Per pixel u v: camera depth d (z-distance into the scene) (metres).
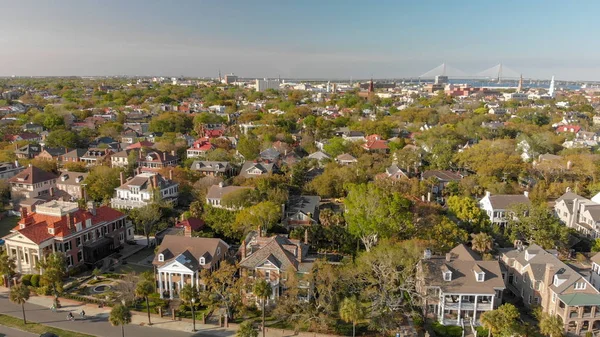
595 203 112.81
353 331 67.50
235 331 70.12
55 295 77.81
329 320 69.62
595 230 105.00
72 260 90.81
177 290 79.75
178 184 134.88
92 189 133.00
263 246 80.56
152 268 91.75
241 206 112.69
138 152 174.38
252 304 76.50
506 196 115.94
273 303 76.19
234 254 93.06
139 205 122.19
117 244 102.69
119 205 126.75
